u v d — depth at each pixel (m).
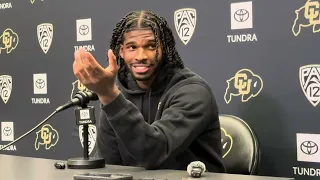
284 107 2.17
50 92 2.90
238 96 2.28
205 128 1.61
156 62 1.59
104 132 1.67
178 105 1.52
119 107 1.30
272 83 2.19
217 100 2.34
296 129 2.15
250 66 2.24
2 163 1.46
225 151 1.97
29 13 2.96
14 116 3.05
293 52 2.14
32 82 2.97
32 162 1.47
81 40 2.76
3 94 3.08
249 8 2.23
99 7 2.69
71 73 2.82
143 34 1.56
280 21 2.16
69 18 2.80
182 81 1.61
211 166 1.64
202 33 2.36
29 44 2.97
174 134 1.44
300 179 2.15
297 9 2.12
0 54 3.07
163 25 1.63
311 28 2.09
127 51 1.59
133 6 2.57
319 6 2.07
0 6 3.06
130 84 1.73
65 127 2.85
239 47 2.27
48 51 2.90
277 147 2.19
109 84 1.27
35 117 2.97
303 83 2.12
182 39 2.42
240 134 1.96
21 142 3.03
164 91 1.65
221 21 2.31
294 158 2.16
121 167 1.37
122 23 1.62
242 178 1.13
